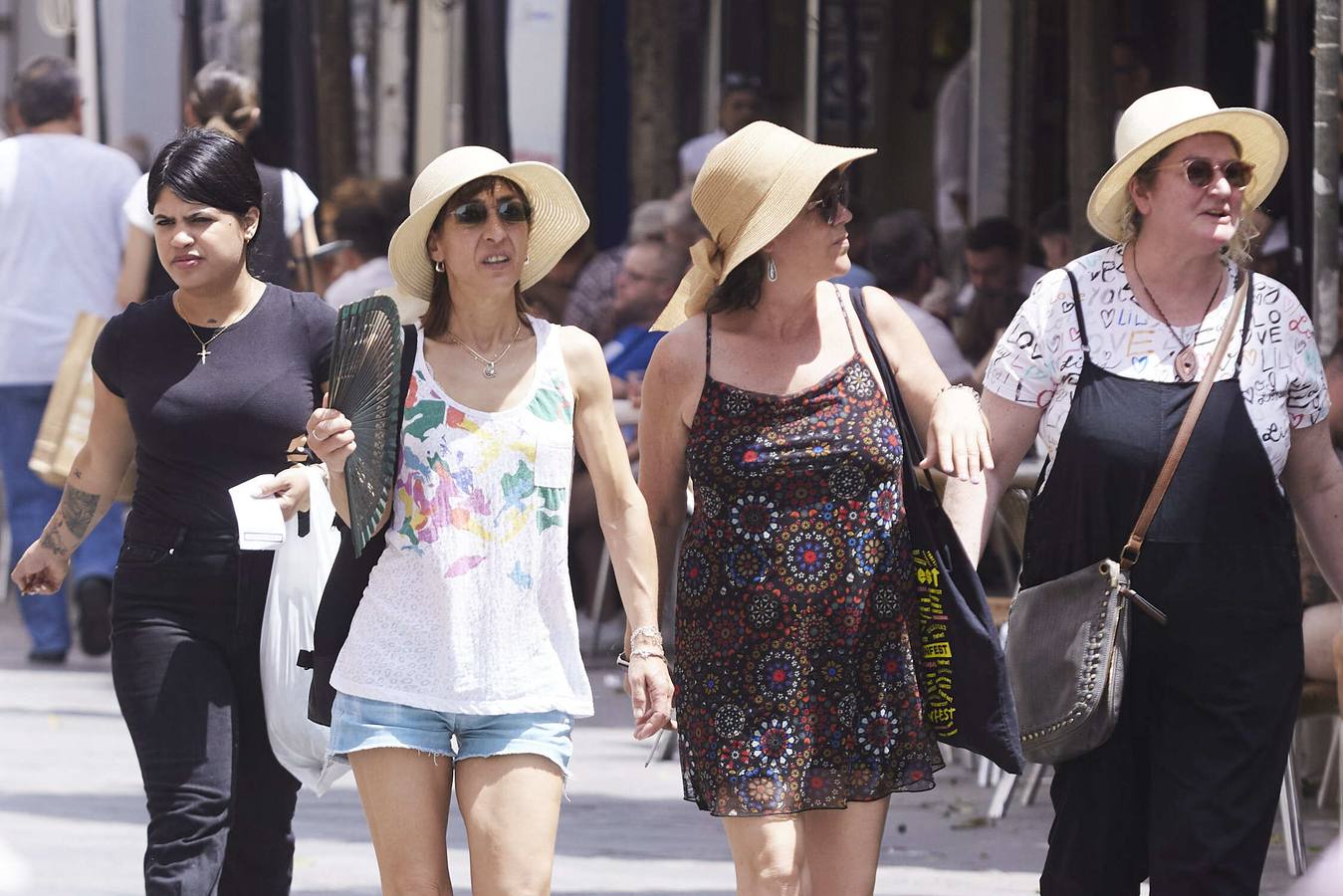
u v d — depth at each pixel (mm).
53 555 18266
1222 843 15805
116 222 38875
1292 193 33000
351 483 15422
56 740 31328
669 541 17250
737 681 16344
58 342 38375
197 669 16891
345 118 56312
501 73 49812
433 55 56938
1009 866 23844
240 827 17688
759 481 16250
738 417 16312
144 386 17172
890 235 35656
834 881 16578
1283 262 33812
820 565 16219
